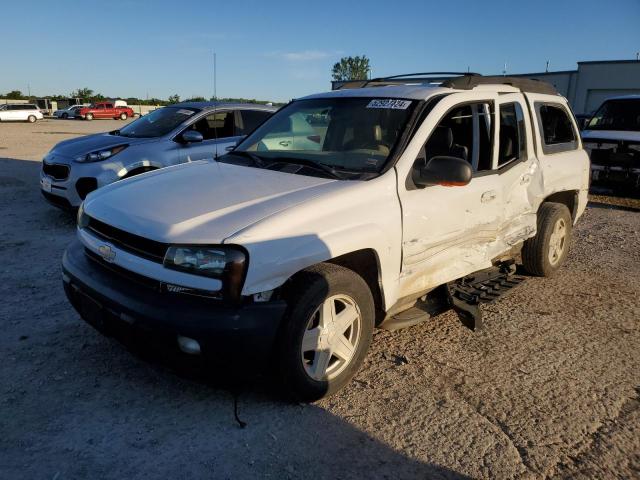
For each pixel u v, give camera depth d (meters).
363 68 73.06
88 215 3.44
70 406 3.14
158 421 3.04
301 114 4.40
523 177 4.70
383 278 3.48
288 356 3.01
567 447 2.99
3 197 9.29
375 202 3.39
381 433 3.04
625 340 4.36
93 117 53.12
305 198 3.21
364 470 2.74
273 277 2.89
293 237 2.97
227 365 2.84
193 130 7.92
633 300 5.24
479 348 4.13
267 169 3.85
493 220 4.32
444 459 2.85
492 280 4.91
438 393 3.47
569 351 4.13
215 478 2.62
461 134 4.21
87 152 7.25
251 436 2.95
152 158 7.54
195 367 2.88
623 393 3.56
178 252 2.84
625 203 10.62
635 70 29.98
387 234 3.42
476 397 3.45
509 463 2.84
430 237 3.74
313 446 2.90
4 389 3.28
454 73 4.72
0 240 6.49
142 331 2.87
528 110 4.89
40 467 2.63
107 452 2.77
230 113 8.54
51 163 7.37
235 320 2.78
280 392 3.19
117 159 7.31
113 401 3.21
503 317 4.75
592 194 11.57
